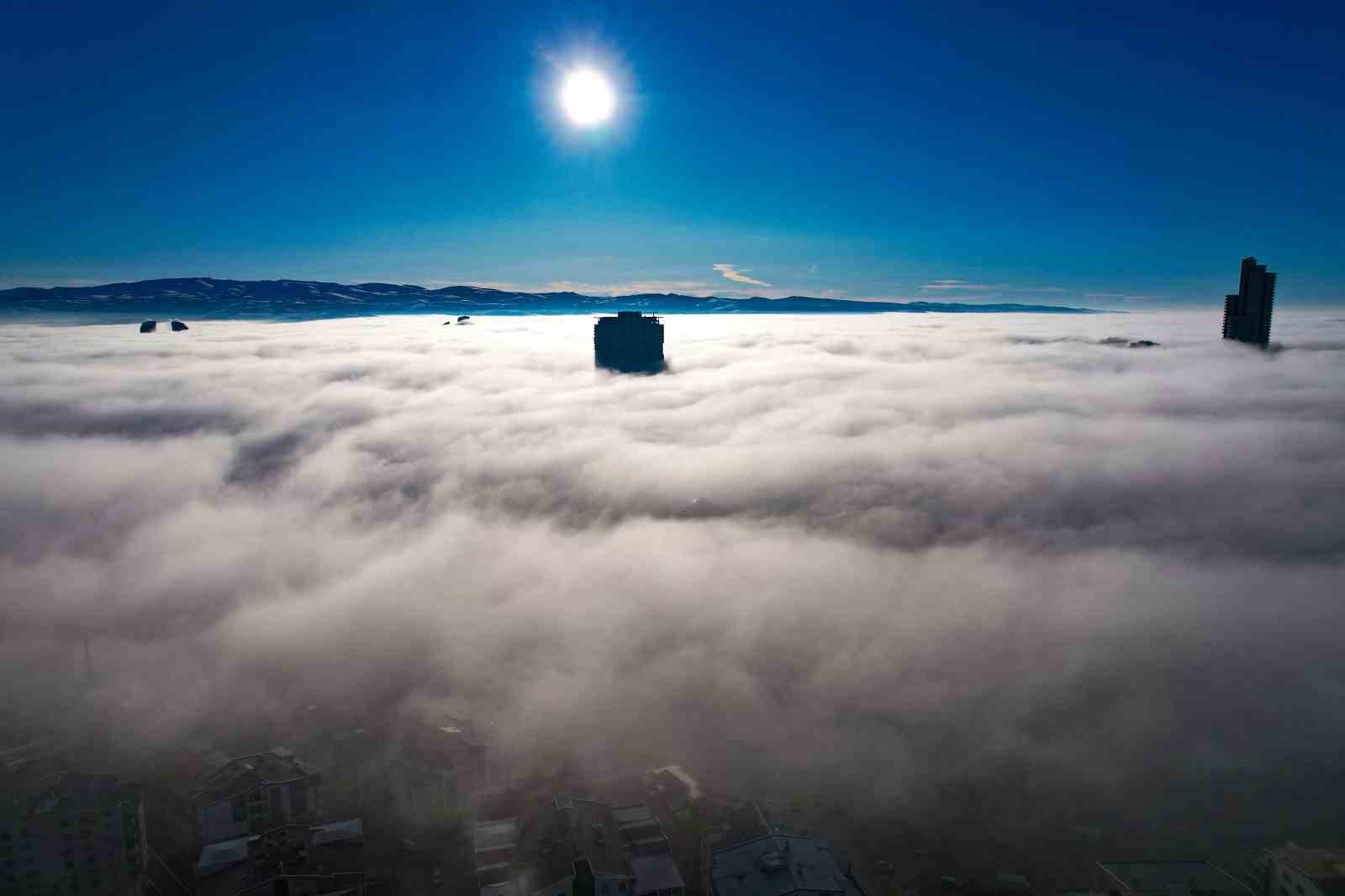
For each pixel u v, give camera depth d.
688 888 126.56
